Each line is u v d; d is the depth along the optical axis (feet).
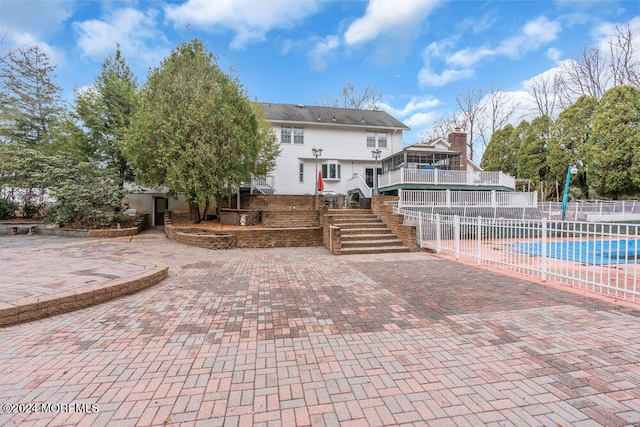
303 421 6.81
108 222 44.65
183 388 8.05
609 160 66.59
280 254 30.76
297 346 10.52
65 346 10.46
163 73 39.42
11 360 9.45
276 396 7.72
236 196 53.93
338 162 72.28
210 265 24.89
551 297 15.96
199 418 6.88
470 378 8.48
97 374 8.70
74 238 39.93
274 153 59.06
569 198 86.38
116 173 49.32
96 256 25.13
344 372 8.84
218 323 12.64
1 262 22.08
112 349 10.27
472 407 7.25
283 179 69.41
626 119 66.18
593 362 9.29
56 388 8.00
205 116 38.34
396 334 11.46
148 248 32.94
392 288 17.97
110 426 6.57
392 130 75.46
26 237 40.78
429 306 14.65
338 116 76.13
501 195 55.83
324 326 12.29
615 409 7.12
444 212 51.98
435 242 31.50
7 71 55.01
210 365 9.25
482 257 25.12
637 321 12.51
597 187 72.90
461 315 13.39
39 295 13.82
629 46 82.74
